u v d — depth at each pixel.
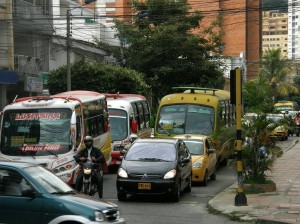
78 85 39.12
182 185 17.88
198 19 47.09
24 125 19.12
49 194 10.06
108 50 49.72
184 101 26.50
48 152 18.66
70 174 18.58
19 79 35.12
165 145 17.92
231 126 29.27
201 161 20.80
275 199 16.58
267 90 18.75
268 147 18.25
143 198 17.77
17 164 10.68
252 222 13.69
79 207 9.80
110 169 27.31
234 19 88.12
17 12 35.97
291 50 141.25
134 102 30.00
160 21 47.44
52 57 41.22
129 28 47.12
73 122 18.72
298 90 88.19
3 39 34.47
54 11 51.00
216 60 49.09
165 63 45.62
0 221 10.09
